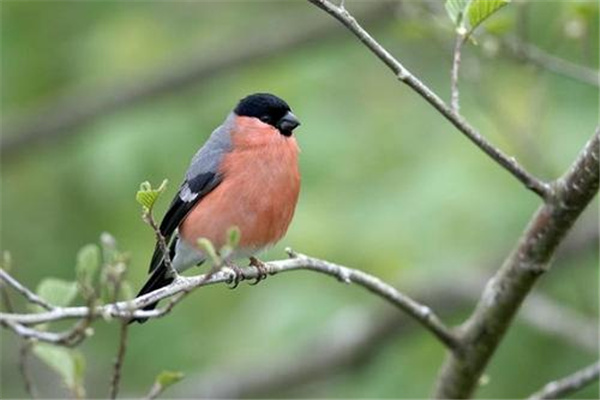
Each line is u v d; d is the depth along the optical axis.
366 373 14.28
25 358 7.58
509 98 13.46
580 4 9.84
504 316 8.23
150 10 15.84
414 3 10.53
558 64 9.91
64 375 7.91
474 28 7.36
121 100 15.45
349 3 15.36
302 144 14.70
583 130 13.38
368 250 13.76
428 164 14.20
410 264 13.70
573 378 8.73
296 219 14.09
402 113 15.03
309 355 14.30
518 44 9.77
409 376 13.89
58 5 15.66
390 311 14.17
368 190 14.29
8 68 15.66
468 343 8.39
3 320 6.12
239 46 15.62
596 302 13.84
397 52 15.47
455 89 7.38
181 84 15.47
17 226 16.23
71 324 14.62
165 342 15.52
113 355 15.68
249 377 14.42
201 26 16.00
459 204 13.62
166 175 14.55
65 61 15.63
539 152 12.15
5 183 16.31
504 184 13.72
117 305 6.34
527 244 7.89
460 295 13.70
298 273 14.58
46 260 16.03
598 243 13.85
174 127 14.76
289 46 15.59
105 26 15.69
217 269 6.53
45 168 16.11
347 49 15.62
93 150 14.67
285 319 14.18
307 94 15.21
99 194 14.95
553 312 12.68
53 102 15.70
